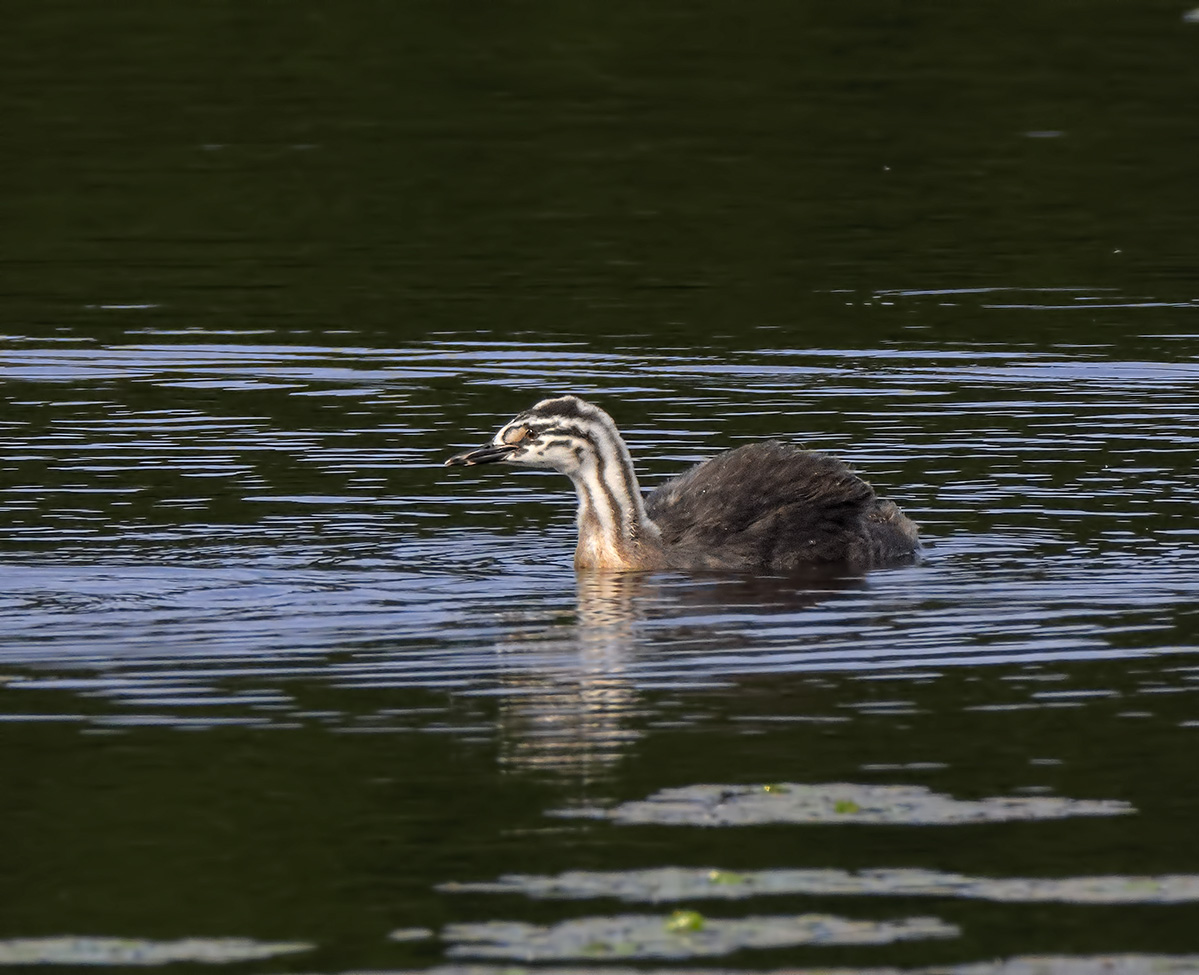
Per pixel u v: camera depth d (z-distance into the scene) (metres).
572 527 19.83
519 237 33.53
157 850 12.02
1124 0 48.38
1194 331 28.05
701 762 13.34
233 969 10.62
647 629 16.45
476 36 45.81
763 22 46.97
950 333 27.95
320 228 34.03
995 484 20.86
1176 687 14.80
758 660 15.56
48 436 22.69
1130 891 11.46
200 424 23.30
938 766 13.29
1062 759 13.41
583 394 24.75
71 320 28.75
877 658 15.58
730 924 11.05
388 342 27.48
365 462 21.83
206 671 15.22
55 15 46.59
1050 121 40.53
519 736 13.87
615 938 10.91
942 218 34.75
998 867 11.77
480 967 10.61
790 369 26.03
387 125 40.00
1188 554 18.41
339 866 11.81
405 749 13.61
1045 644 15.89
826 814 12.53
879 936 10.91
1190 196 36.09
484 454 18.59
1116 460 21.75
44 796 12.80
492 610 17.02
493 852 11.98
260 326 28.44
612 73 43.38
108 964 10.71
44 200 35.31
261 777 13.12
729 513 18.95
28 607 16.80
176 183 36.38
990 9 47.78
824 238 33.53
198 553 18.44
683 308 29.42
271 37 45.50
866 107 41.25
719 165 37.69
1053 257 32.50
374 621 16.58
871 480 21.05
